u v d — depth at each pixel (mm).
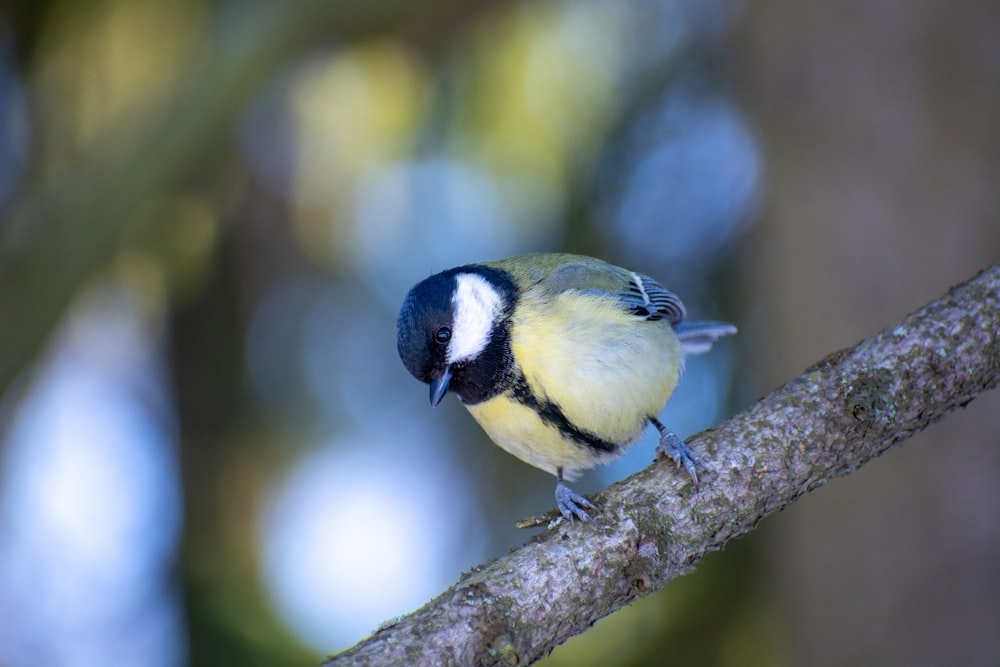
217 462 15086
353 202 15281
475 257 14250
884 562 9438
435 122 14375
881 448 5773
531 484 12836
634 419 7059
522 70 13766
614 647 11266
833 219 10062
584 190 13133
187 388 15508
